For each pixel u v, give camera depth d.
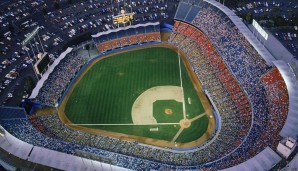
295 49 125.44
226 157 84.56
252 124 93.06
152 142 97.81
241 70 111.19
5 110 103.00
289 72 99.88
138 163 85.44
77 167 82.81
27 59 132.88
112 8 164.00
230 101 106.38
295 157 78.75
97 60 134.38
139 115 107.25
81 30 149.12
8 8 169.62
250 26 130.62
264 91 102.38
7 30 151.50
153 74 124.88
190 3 142.25
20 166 85.00
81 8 167.25
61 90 116.81
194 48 132.75
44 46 140.75
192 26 137.50
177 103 110.94
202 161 88.31
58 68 125.06
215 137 95.62
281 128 87.62
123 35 141.12
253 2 160.38
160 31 146.25
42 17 161.12
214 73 118.25
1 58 134.12
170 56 133.62
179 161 89.38
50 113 109.62
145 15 156.25
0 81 122.56
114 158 86.94
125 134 101.00
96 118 107.31
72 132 102.06
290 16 147.12
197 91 115.56
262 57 107.31
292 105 90.44
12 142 90.31
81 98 115.81
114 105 111.81
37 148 88.12
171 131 101.06
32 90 116.75
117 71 127.81
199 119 104.62
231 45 119.94
